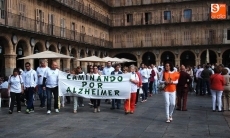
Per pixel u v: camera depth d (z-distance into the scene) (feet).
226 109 56.13
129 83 53.31
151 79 84.12
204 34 183.52
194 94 89.51
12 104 52.85
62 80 54.65
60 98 63.82
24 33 103.91
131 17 199.31
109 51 200.23
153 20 193.77
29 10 112.06
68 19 145.79
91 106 61.62
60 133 37.50
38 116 49.88
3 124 43.16
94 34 178.81
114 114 52.16
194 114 52.13
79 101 62.34
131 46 197.47
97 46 173.06
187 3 186.80
